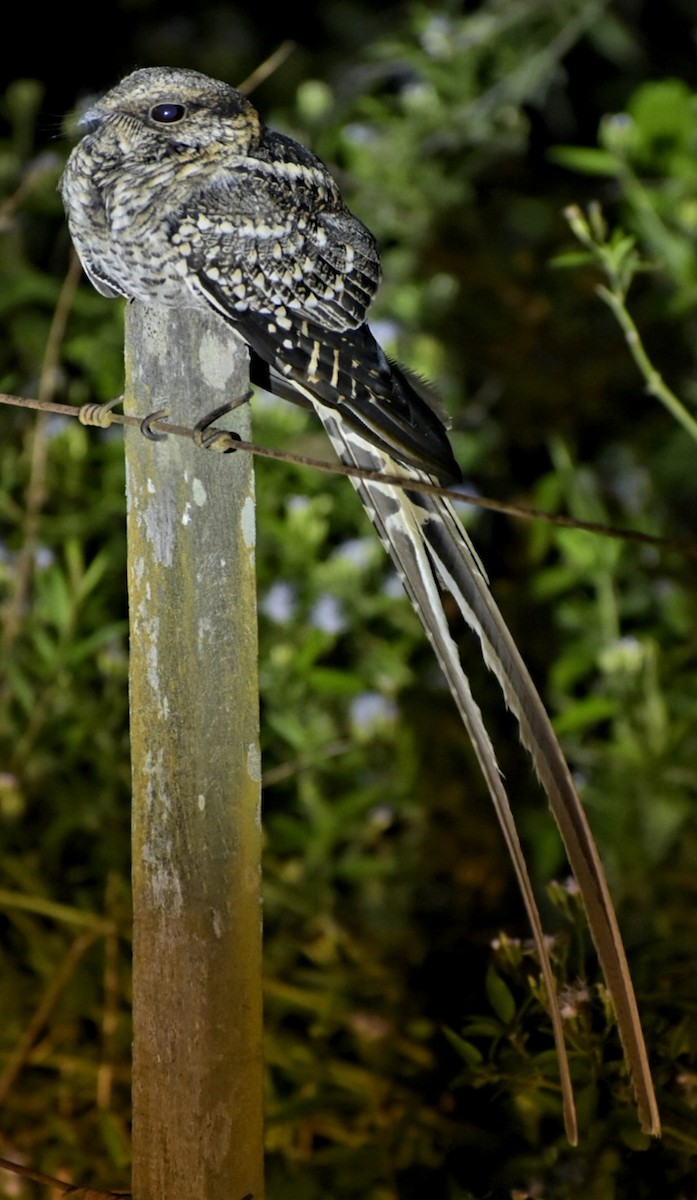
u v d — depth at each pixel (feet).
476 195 40.78
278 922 26.63
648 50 43.65
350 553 27.94
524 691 15.62
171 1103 15.21
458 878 29.19
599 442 37.81
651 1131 14.43
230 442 14.53
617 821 27.04
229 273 17.52
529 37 37.04
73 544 25.93
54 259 34.47
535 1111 18.63
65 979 23.26
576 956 19.52
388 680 28.02
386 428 17.13
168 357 14.75
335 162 34.94
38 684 27.89
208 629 14.78
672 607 31.09
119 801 26.78
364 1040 23.09
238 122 17.94
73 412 15.71
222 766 14.92
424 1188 20.81
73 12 45.75
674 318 36.27
